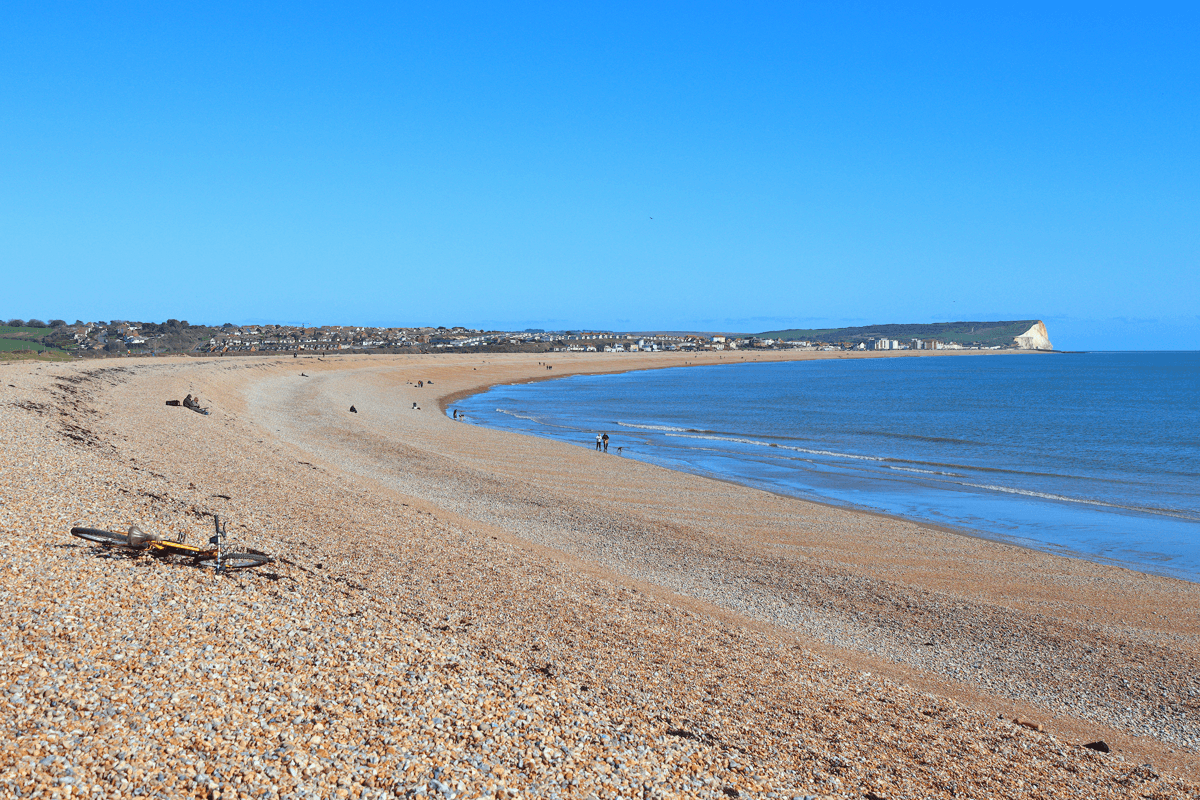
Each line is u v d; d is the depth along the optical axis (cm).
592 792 765
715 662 1354
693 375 18488
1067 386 13750
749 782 866
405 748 779
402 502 2600
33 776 612
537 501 3023
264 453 3231
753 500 3325
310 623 1112
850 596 2020
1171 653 1709
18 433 2300
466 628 1323
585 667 1216
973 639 1753
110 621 961
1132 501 3581
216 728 748
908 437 6184
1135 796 1038
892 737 1116
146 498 1795
